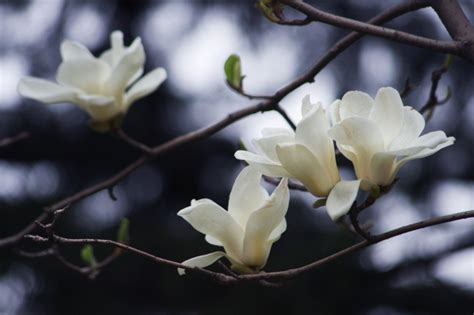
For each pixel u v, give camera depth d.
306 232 6.47
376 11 6.22
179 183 7.05
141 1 6.59
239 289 6.52
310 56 6.33
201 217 3.08
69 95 3.52
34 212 6.71
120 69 3.51
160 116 6.78
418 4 3.28
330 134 3.01
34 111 6.64
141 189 7.08
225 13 6.51
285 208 3.07
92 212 7.00
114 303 6.80
